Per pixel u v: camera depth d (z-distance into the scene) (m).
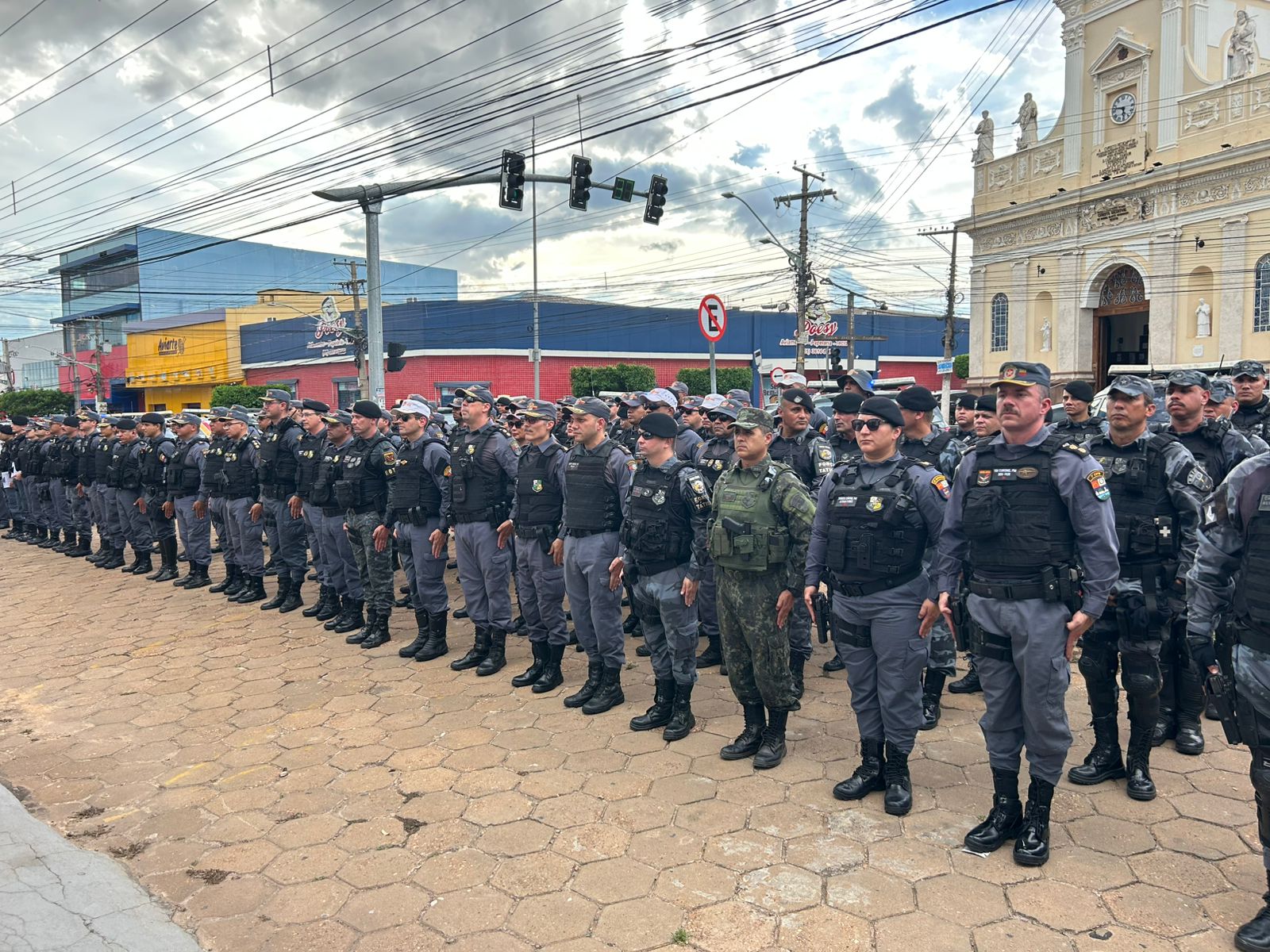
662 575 4.73
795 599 4.25
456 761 4.57
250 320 55.94
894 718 3.87
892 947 2.90
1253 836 3.53
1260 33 27.47
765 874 3.37
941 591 3.67
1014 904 3.12
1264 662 2.87
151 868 3.63
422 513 6.30
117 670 6.45
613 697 5.31
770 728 4.42
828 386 13.94
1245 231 24.16
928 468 3.86
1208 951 2.83
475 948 2.99
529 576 5.68
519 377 46.22
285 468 8.00
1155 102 26.47
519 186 12.76
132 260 67.19
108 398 65.69
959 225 33.31
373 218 13.27
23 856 3.69
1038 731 3.38
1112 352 30.52
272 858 3.67
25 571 10.85
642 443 4.72
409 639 7.09
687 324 52.31
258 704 5.57
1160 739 4.47
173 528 9.89
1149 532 3.88
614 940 3.00
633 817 3.88
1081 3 28.39
